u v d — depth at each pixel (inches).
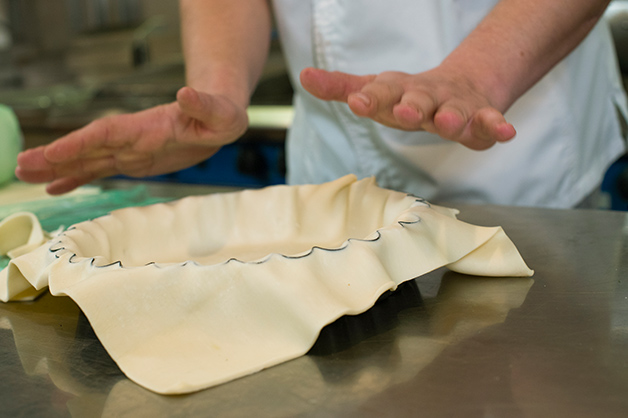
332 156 35.4
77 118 68.2
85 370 13.3
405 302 16.1
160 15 92.7
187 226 21.1
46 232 23.4
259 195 22.0
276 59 77.0
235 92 27.2
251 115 55.7
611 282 17.2
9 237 22.3
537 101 29.7
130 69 94.0
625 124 37.6
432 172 30.9
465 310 15.5
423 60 29.2
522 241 21.5
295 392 11.8
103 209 30.1
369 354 13.2
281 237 21.4
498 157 30.0
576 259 19.3
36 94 89.7
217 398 11.7
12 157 36.9
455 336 14.0
